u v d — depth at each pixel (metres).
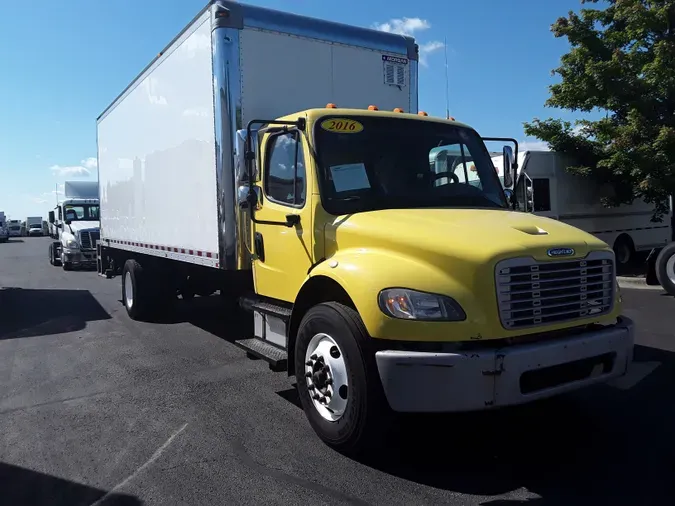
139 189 8.80
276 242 5.27
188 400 5.53
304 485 3.77
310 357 4.41
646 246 16.38
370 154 5.04
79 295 13.20
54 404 5.53
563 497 3.54
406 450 4.28
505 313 3.72
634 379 5.75
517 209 5.79
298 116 5.04
